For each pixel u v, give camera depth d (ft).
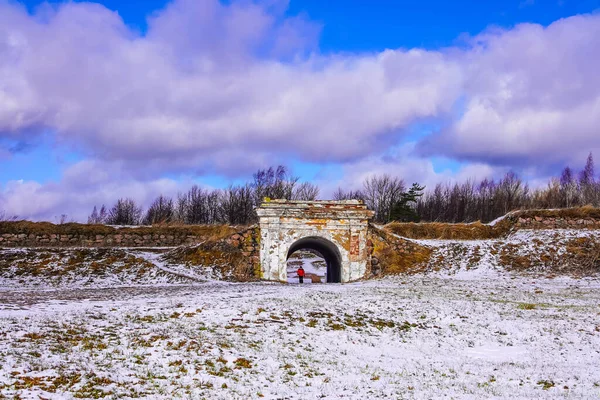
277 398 40.50
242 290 88.99
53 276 106.32
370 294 85.56
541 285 99.30
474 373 51.42
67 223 131.44
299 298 78.48
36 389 36.88
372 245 120.67
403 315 72.28
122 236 131.54
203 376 44.09
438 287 96.53
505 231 137.59
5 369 39.73
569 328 68.95
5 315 57.16
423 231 137.39
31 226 127.95
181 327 57.98
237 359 49.21
